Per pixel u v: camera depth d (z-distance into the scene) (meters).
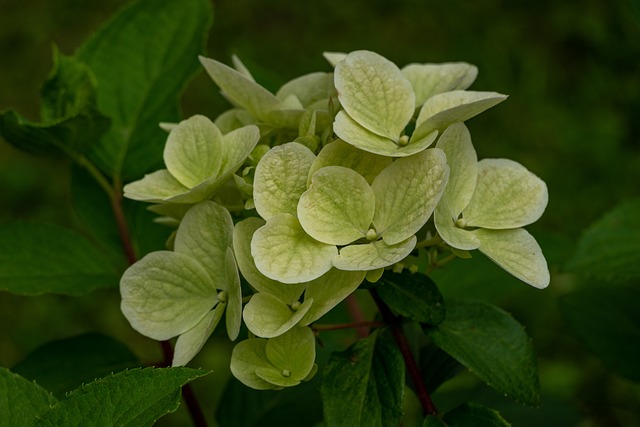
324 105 0.34
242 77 0.33
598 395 0.63
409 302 0.32
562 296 0.43
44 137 0.40
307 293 0.31
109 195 0.43
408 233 0.30
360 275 0.30
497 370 0.32
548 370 0.64
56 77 0.40
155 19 0.43
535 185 0.32
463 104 0.31
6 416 0.30
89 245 0.41
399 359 0.32
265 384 0.31
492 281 0.41
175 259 0.32
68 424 0.29
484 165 0.33
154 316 0.32
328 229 0.31
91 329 0.75
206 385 0.66
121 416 0.29
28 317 0.76
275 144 0.35
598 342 0.43
